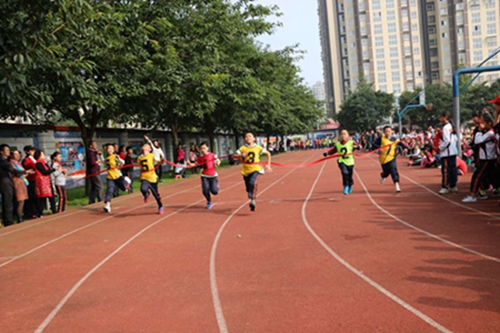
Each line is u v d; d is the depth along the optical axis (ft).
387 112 230.27
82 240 25.64
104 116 57.67
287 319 12.66
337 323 12.17
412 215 26.27
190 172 84.99
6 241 26.78
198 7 57.93
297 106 153.17
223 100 72.74
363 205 31.19
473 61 300.61
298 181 53.16
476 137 28.96
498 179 28.99
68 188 66.03
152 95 53.42
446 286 14.30
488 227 21.86
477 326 11.39
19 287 17.44
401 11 307.37
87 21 32.68
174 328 12.55
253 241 22.45
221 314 13.34
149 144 33.88
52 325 13.37
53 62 29.48
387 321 12.07
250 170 31.40
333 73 322.75
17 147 55.93
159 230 27.14
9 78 23.26
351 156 35.81
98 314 14.01
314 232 23.59
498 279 14.61
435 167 58.85
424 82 311.06
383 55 309.01
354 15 312.91
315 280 15.84
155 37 50.29
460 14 300.81
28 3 23.03
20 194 34.50
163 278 17.29
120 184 37.63
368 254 18.65
